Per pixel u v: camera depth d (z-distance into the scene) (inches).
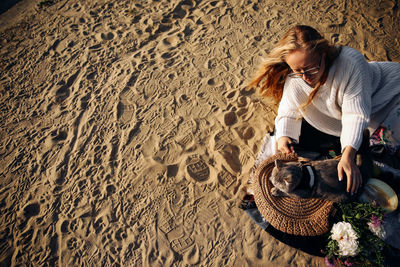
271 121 142.3
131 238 118.9
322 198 90.7
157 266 110.8
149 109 160.6
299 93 98.2
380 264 88.3
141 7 223.1
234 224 115.8
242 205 117.0
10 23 250.7
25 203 137.4
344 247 85.8
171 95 163.9
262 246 109.2
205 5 209.0
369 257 91.9
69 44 211.6
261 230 112.4
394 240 90.0
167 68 177.2
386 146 103.5
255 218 112.3
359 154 91.9
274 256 106.5
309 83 88.4
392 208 87.9
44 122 168.9
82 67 192.2
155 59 184.1
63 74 192.1
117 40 203.6
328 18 180.7
